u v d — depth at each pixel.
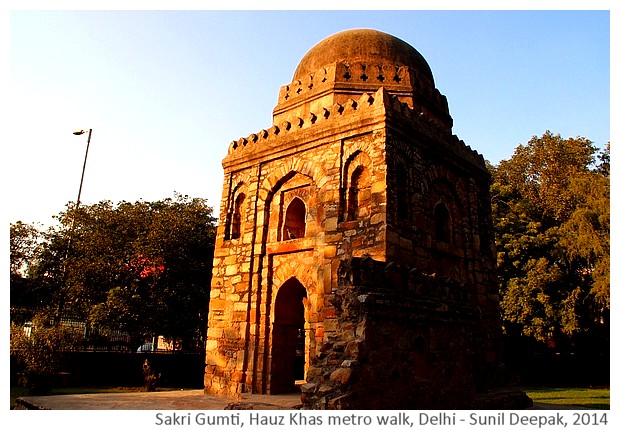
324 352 7.21
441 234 11.80
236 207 13.34
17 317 19.47
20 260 19.34
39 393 13.23
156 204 21.17
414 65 13.61
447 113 13.81
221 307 12.51
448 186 12.17
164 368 19.59
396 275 8.06
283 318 11.55
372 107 10.49
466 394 8.62
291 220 12.11
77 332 18.22
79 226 19.83
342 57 13.18
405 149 10.63
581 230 19.91
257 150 12.90
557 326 20.81
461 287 9.45
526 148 26.84
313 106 12.66
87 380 17.70
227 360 11.84
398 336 7.41
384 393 6.92
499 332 12.38
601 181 20.20
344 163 10.73
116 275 18.53
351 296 7.21
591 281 20.72
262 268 11.94
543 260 20.77
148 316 18.02
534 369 24.38
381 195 9.69
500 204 25.27
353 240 9.97
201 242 20.28
